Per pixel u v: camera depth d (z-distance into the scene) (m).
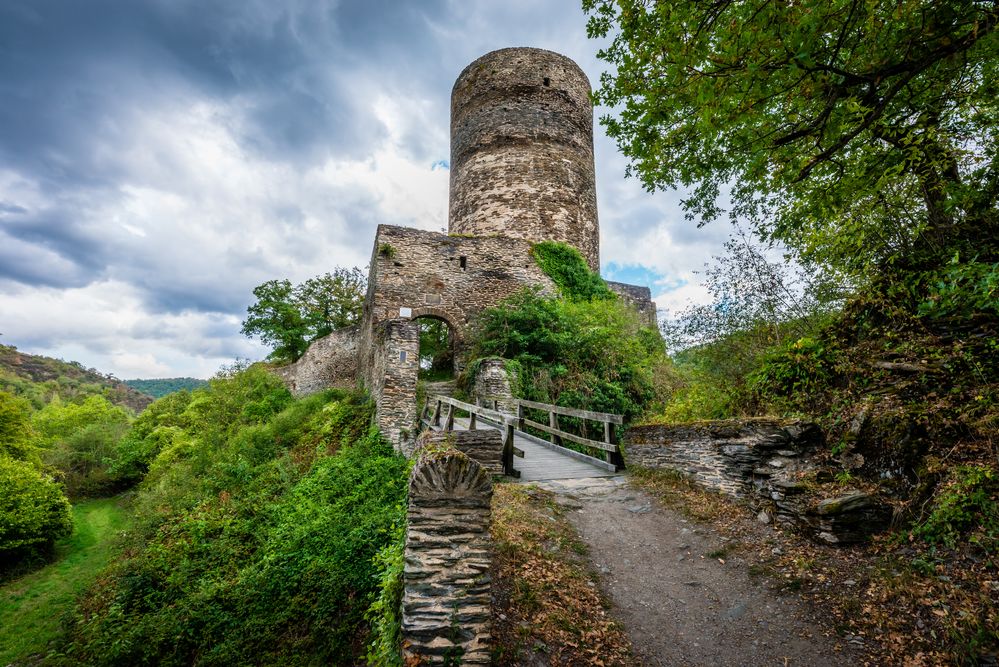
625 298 24.67
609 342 14.92
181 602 7.30
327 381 21.84
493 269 19.12
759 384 6.55
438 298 18.25
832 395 5.39
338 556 6.76
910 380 4.67
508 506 5.46
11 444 17.45
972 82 4.51
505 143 20.75
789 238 6.11
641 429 7.07
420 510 3.36
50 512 13.88
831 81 3.85
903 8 3.54
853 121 4.12
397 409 11.93
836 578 3.85
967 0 3.45
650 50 4.45
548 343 14.90
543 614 3.83
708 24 3.97
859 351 5.45
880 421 4.51
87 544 14.95
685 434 6.22
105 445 24.23
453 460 3.43
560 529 5.16
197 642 6.71
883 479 4.30
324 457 11.49
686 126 4.89
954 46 3.55
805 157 5.01
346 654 5.65
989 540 3.20
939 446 4.00
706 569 4.45
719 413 7.22
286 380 25.61
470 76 22.00
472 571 3.27
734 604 3.94
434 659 3.10
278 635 6.25
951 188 4.82
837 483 4.53
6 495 13.41
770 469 5.07
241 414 18.55
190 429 20.66
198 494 11.46
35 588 11.85
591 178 22.23
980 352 4.33
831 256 5.66
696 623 3.82
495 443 6.82
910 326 5.16
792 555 4.28
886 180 4.44
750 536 4.73
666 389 14.05
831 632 3.44
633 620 3.92
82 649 7.77
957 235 5.15
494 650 3.43
